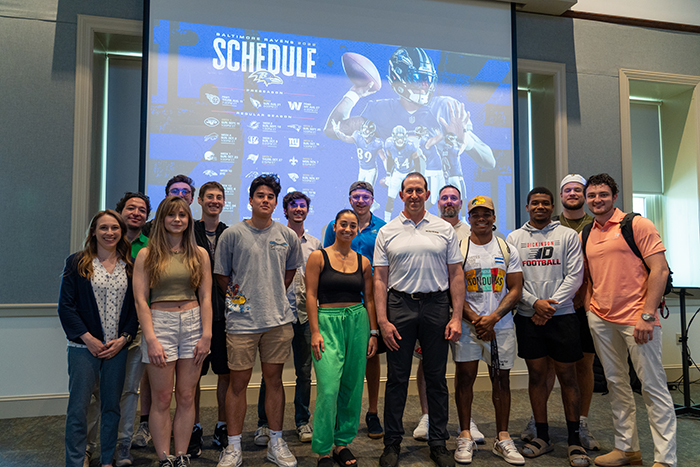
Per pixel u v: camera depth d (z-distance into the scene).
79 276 2.24
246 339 2.38
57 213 3.51
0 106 3.47
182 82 3.65
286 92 3.84
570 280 2.56
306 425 2.86
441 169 4.09
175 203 2.29
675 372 4.43
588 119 4.51
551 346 2.59
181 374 2.30
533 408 2.66
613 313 2.45
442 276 2.53
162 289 2.29
